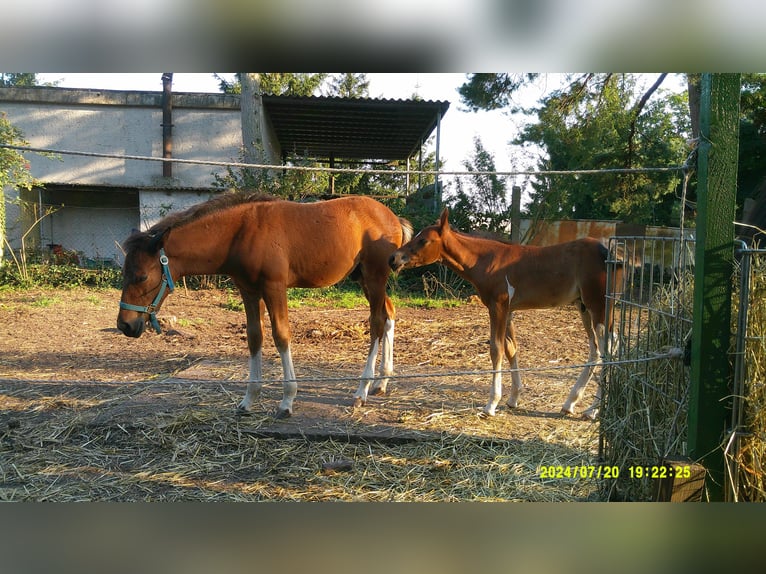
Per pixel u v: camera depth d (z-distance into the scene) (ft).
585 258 15.01
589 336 15.72
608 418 11.30
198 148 51.37
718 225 8.29
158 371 20.47
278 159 59.77
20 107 49.83
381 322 17.24
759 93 26.05
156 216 50.75
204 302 37.35
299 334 27.40
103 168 50.70
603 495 10.97
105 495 11.07
